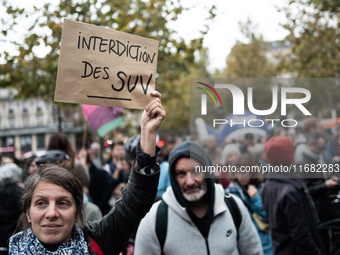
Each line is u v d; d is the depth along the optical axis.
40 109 57.44
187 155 2.48
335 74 10.79
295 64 11.63
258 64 21.89
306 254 3.06
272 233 3.28
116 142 7.16
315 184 4.57
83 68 1.86
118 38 1.95
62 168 1.73
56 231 1.58
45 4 7.05
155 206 2.52
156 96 2.01
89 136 24.33
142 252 2.46
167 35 8.58
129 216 1.88
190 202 2.52
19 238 1.63
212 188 2.48
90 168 5.26
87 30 1.88
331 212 4.89
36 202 1.61
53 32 7.15
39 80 9.46
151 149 1.93
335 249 4.61
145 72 2.01
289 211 3.09
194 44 8.37
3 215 3.86
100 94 1.89
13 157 6.21
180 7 8.22
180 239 2.41
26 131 57.69
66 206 1.63
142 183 1.88
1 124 58.75
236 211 2.55
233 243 2.48
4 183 3.87
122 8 8.30
